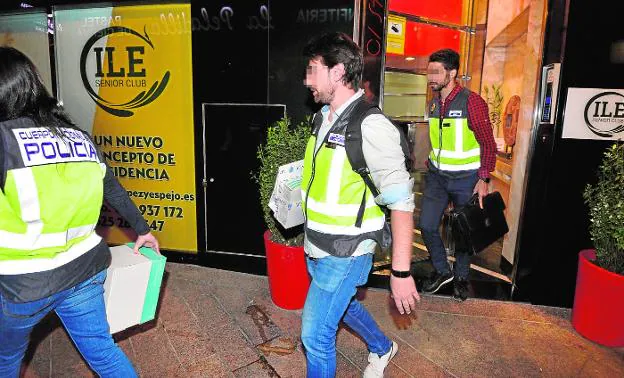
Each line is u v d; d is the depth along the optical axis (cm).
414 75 473
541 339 279
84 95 378
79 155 152
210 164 364
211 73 347
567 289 318
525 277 326
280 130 295
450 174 317
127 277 185
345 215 166
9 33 379
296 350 264
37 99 145
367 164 157
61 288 147
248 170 356
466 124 305
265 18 327
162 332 280
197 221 377
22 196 134
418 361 254
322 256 172
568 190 304
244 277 364
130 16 354
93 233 164
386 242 173
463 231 310
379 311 311
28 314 144
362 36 315
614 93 288
